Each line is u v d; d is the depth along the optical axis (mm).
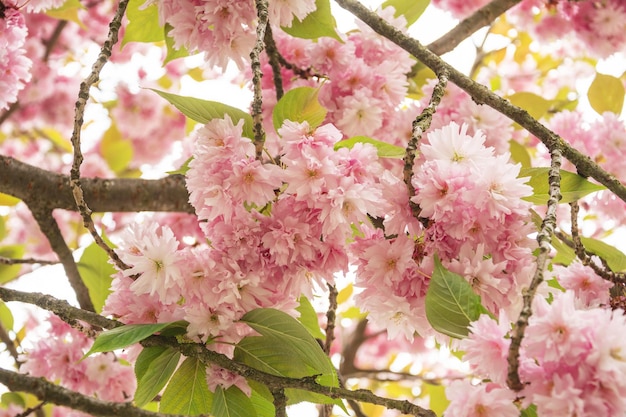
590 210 2025
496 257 1366
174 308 1421
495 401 1259
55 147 3145
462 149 1372
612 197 1865
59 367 1802
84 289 1799
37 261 1781
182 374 1419
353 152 1385
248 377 1391
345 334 2949
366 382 3008
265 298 1414
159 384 1417
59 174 1830
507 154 1355
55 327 1837
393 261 1383
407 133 1720
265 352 1420
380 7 1807
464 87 1502
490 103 1495
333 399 1428
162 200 1867
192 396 1422
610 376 1228
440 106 1728
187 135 2451
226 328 1393
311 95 1475
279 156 1442
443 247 1363
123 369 1813
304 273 1429
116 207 1855
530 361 1265
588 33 2168
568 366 1247
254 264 1407
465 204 1348
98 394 1812
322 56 1695
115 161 3064
